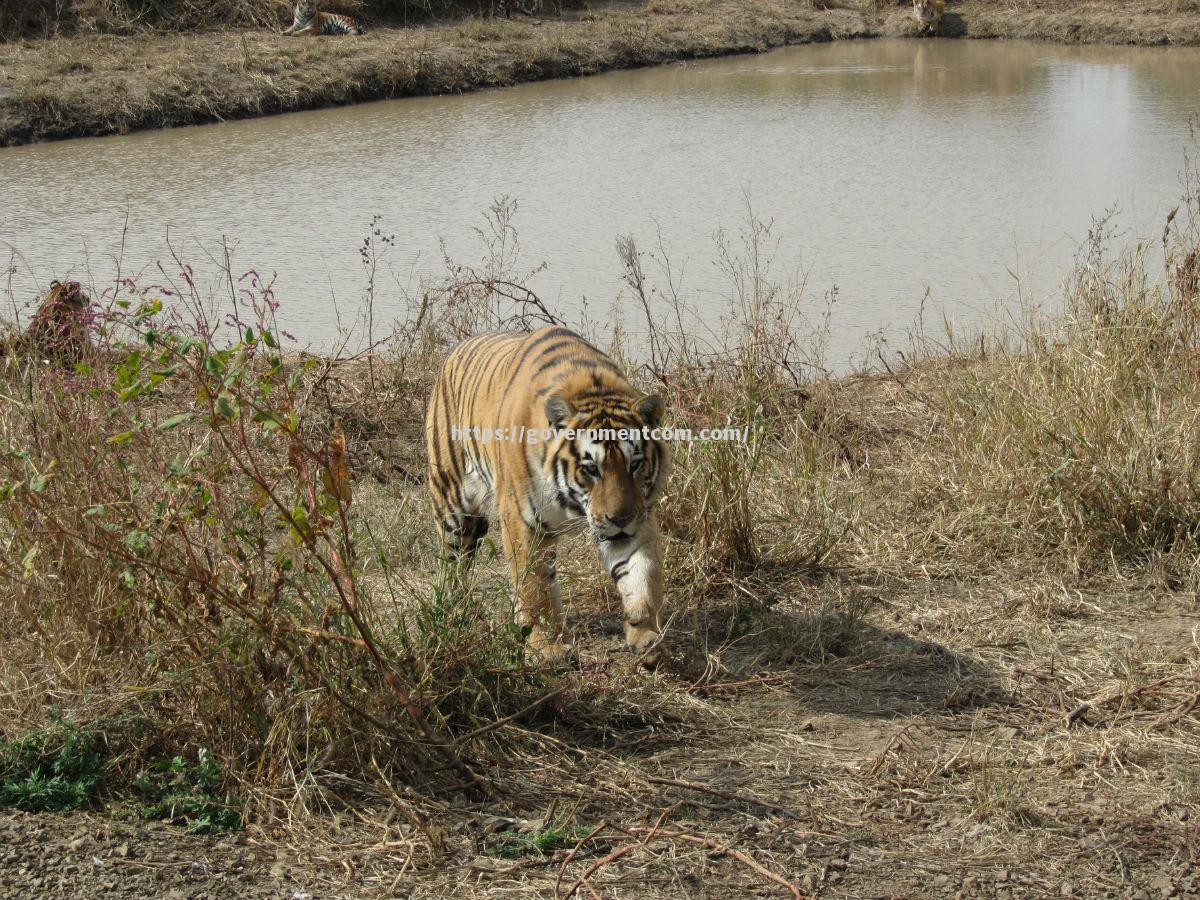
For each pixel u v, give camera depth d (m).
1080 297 9.10
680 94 25.27
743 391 7.88
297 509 4.54
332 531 5.56
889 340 11.34
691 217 15.78
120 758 4.67
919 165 18.64
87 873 4.10
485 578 6.48
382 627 5.23
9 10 25.31
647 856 4.35
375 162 19.03
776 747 5.16
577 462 5.53
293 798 4.52
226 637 4.73
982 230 14.95
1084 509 7.00
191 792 4.56
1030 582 6.65
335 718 4.72
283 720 4.68
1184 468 6.96
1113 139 19.97
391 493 7.89
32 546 5.09
